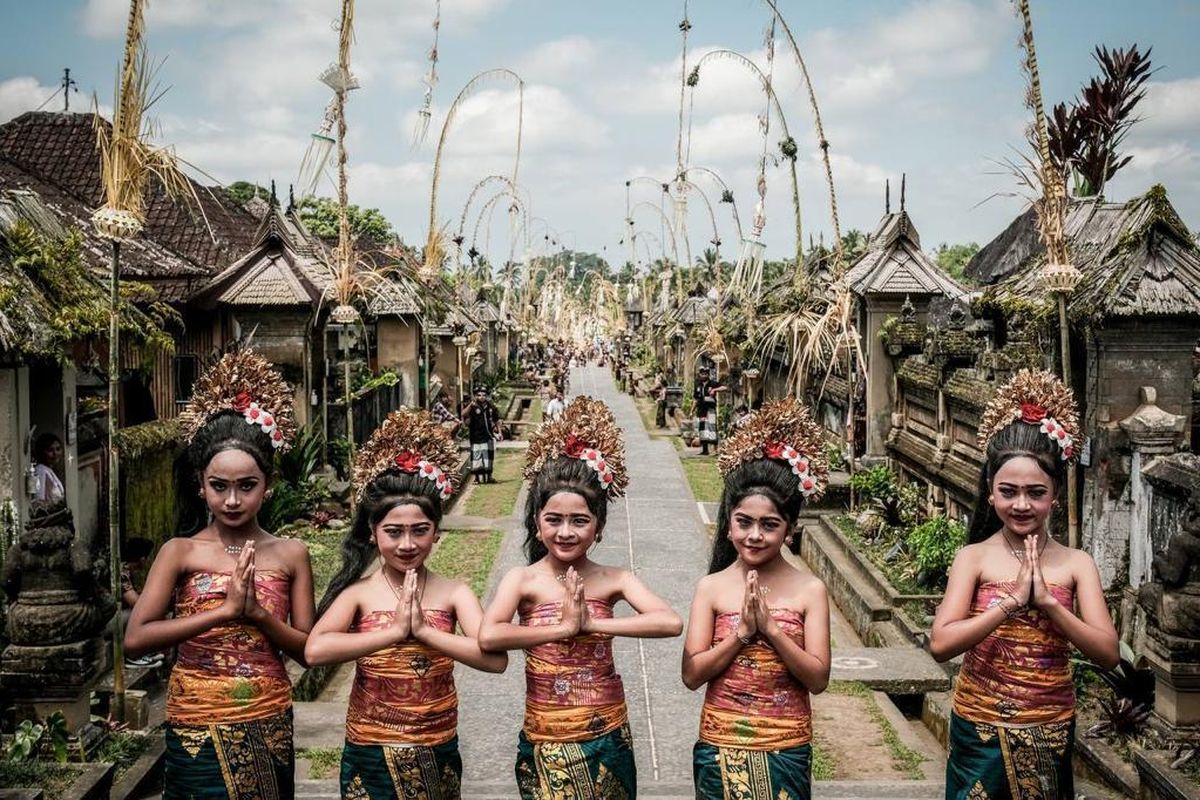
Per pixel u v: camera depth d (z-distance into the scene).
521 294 49.62
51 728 5.79
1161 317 8.42
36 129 18.06
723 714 4.50
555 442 4.80
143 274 14.56
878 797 6.41
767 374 22.55
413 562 4.64
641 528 16.41
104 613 6.23
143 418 12.34
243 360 4.84
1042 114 7.69
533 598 4.72
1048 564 4.59
